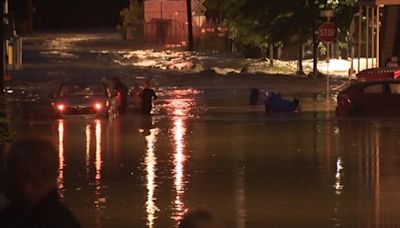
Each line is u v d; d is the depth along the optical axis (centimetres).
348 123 10619
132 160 7306
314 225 4653
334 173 6519
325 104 13688
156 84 18200
